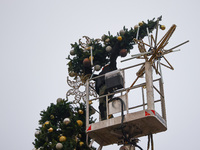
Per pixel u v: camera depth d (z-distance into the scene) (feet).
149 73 51.62
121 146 50.03
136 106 53.42
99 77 59.57
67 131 58.13
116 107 51.55
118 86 54.24
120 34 61.26
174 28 54.24
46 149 57.47
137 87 51.78
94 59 63.62
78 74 64.80
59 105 61.21
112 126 50.42
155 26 61.46
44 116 61.21
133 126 50.26
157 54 54.75
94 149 59.26
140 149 50.75
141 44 56.75
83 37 65.05
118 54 61.41
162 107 52.70
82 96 63.21
